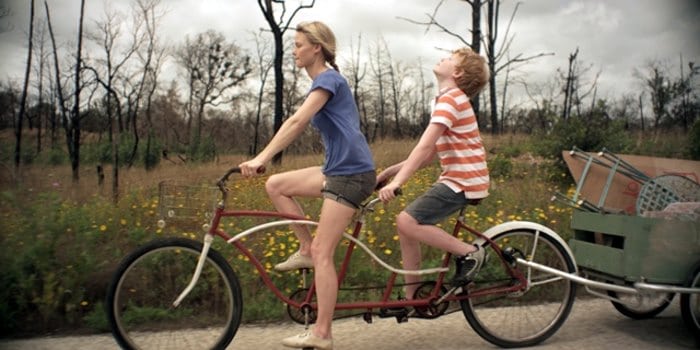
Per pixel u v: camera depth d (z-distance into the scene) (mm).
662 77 22344
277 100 17250
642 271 3719
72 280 4320
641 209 4137
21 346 3748
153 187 7355
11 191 5586
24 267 4340
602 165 4512
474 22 19219
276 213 3479
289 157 14883
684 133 14523
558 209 6535
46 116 26094
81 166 17656
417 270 3715
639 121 25297
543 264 4062
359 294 4293
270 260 4668
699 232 3738
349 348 3752
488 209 6648
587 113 11211
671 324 4258
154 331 3721
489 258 3896
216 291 3930
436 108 3469
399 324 4211
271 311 4305
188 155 21797
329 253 3342
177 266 3801
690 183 4215
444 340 3910
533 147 11273
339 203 3281
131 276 3578
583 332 4090
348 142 3256
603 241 4125
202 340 3670
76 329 4117
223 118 35156
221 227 4652
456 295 3721
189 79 34594
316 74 3340
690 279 3719
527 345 3846
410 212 3590
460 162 3529
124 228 5594
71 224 5141
